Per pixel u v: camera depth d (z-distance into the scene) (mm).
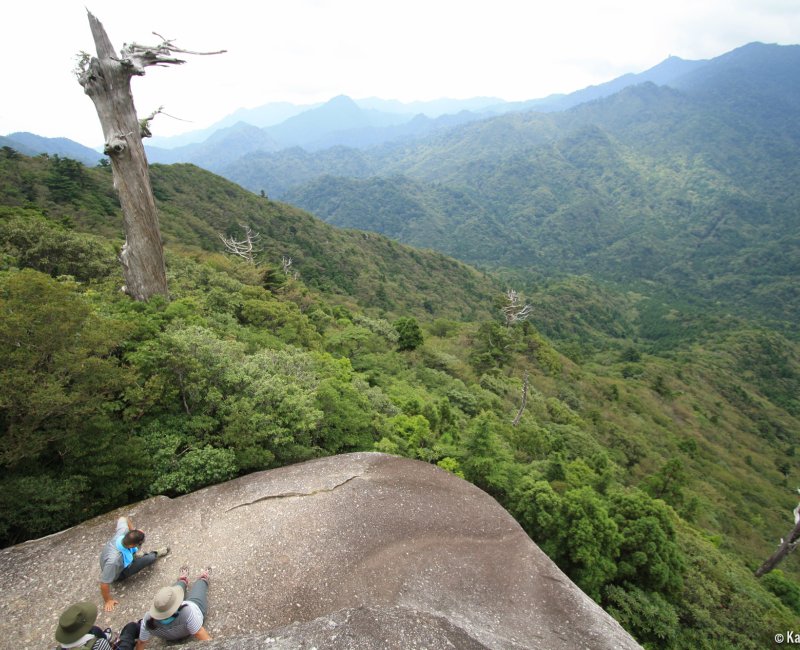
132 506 9070
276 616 6957
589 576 13398
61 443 8789
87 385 8852
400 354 40219
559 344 105188
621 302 184500
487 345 54594
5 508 7891
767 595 18359
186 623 6188
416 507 9992
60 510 8508
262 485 10078
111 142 15109
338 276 101062
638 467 41625
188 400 12016
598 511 14398
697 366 100250
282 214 119062
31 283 8422
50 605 6855
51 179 65000
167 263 32500
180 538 8352
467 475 16828
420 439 18172
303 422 12172
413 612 6082
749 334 124000
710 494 43344
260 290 33000
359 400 16609
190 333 12797
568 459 29500
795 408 91938
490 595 8094
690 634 13789
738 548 33406
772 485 56594
